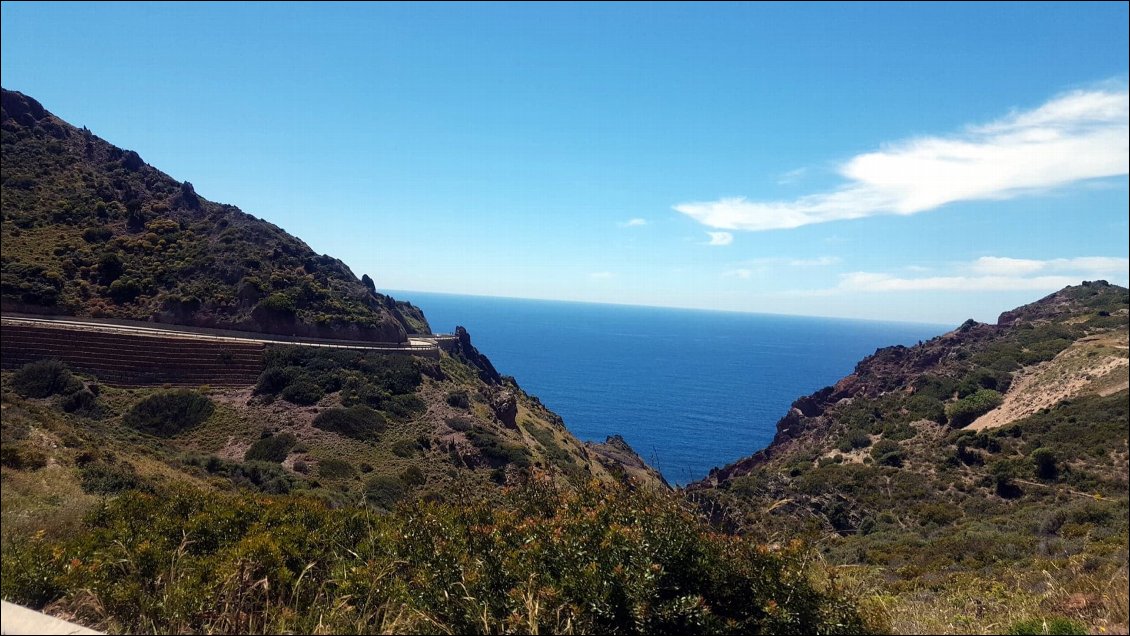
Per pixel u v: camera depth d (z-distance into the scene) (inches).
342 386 1753.2
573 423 4840.1
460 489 241.0
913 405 2075.5
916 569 549.0
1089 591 265.4
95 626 189.6
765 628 169.6
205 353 1734.7
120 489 628.1
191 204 2721.5
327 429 1535.4
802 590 181.3
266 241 2490.2
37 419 837.2
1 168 2367.1
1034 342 2251.5
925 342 2682.1
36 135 2689.5
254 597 206.1
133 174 2775.6
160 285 2066.9
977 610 273.3
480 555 191.2
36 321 1654.8
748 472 2228.1
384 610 199.6
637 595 164.9
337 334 2142.0
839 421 2236.7
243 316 2015.3
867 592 231.0
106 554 220.7
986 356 2260.1
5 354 1483.8
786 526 213.2
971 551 633.0
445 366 2373.3
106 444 912.3
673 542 180.4
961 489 1354.6
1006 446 1460.4
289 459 1366.9
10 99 2755.9
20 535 291.0
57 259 1993.1
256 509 289.9
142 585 207.5
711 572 181.5
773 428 5039.4
